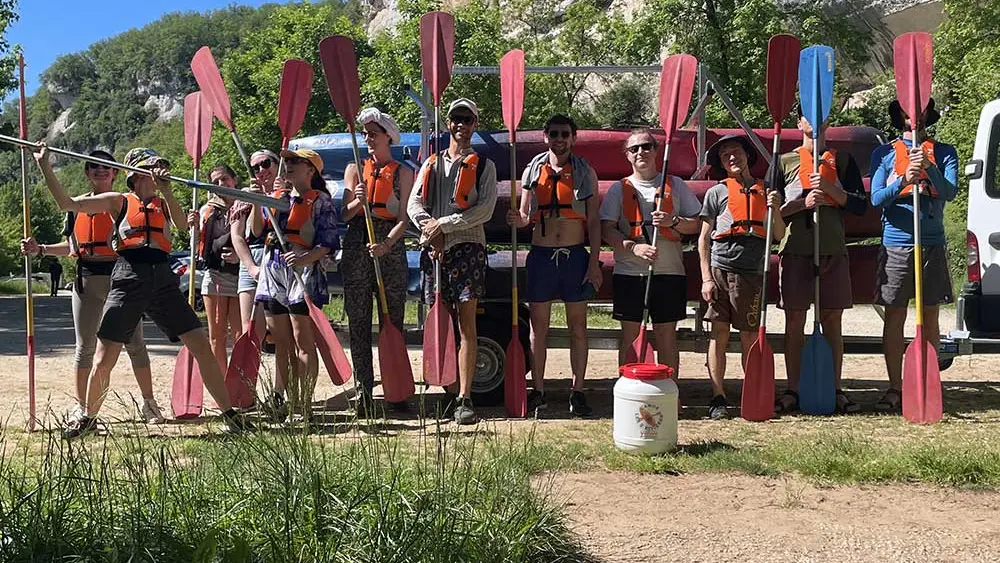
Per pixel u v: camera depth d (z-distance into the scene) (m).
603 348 7.27
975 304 7.78
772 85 6.72
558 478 4.88
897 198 6.70
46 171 5.62
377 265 6.55
